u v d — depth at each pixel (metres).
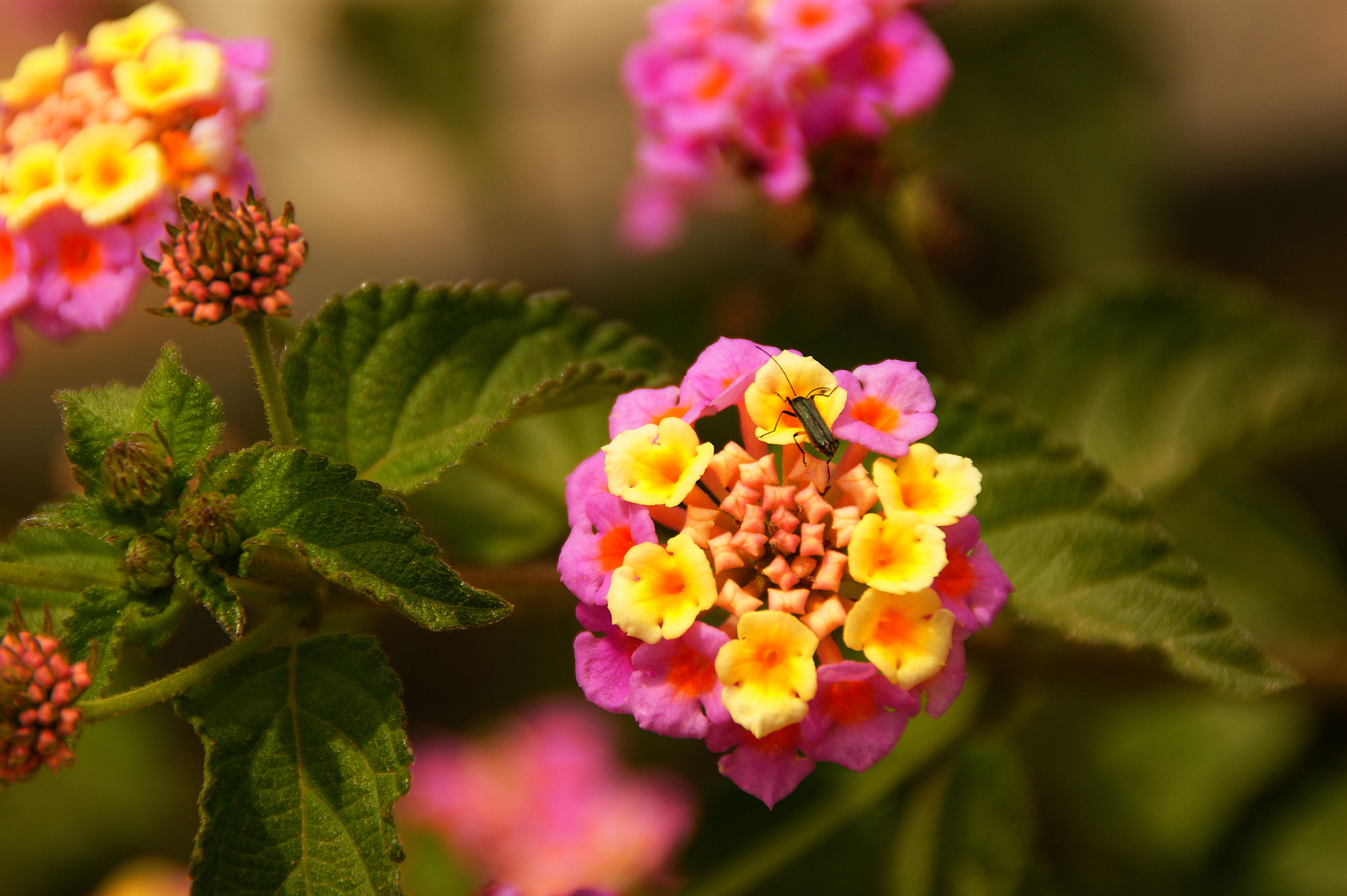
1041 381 0.47
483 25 0.67
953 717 0.44
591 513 0.38
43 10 0.64
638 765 0.60
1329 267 0.67
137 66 0.41
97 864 0.60
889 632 0.38
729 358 0.39
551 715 0.59
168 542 0.39
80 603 0.39
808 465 0.39
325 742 0.39
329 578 0.39
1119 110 0.61
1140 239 0.62
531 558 0.45
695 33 0.44
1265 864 0.52
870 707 0.38
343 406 0.41
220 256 0.39
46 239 0.41
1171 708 0.54
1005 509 0.41
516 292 0.41
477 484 0.45
